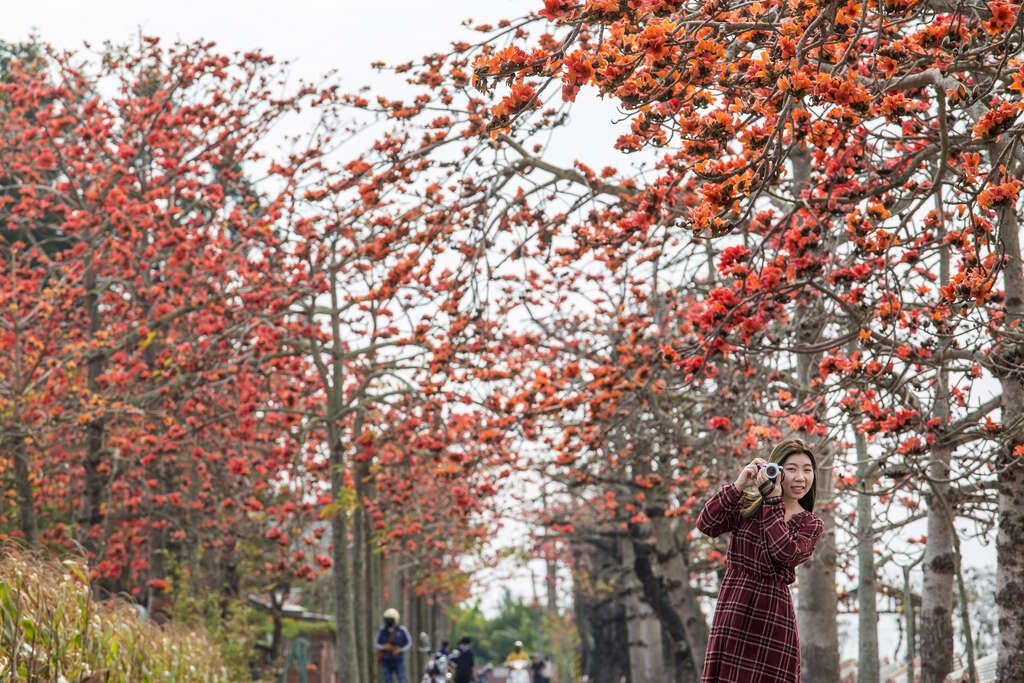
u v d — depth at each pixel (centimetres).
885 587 1522
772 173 678
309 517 2286
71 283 2078
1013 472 795
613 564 3553
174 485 2283
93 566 1984
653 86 686
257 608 3319
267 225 1800
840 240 823
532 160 1122
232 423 2191
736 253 818
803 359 1177
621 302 1200
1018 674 778
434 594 4378
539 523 2627
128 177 2094
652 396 1358
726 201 682
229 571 2734
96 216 2003
